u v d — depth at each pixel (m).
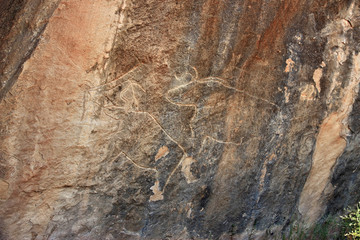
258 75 2.53
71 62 2.05
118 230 2.52
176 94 2.37
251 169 2.75
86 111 2.17
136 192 2.47
